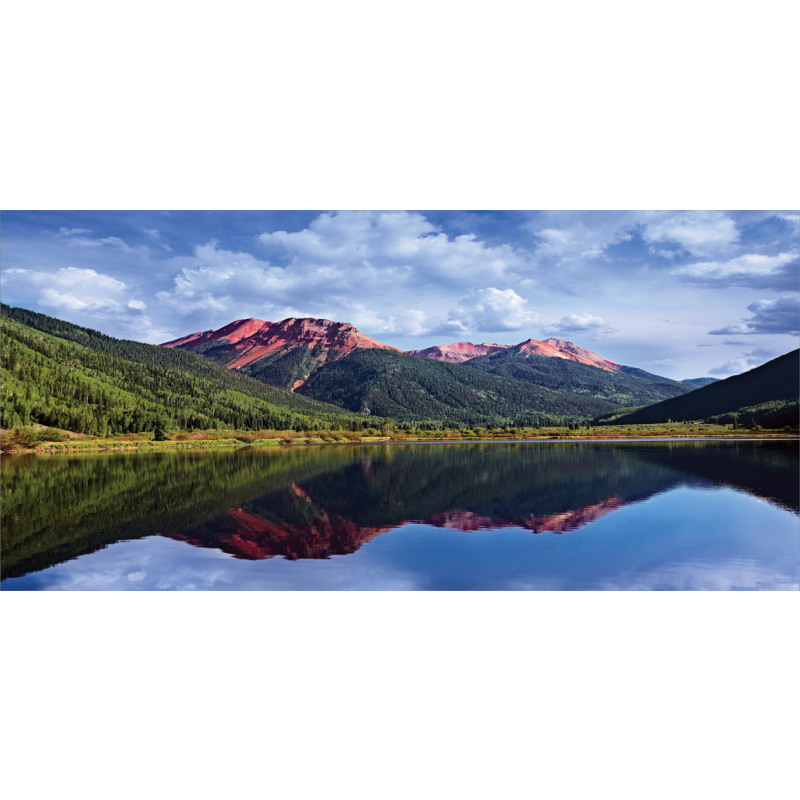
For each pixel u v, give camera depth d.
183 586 18.42
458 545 23.23
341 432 165.25
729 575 19.34
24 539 24.66
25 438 117.12
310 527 26.77
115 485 43.78
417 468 55.38
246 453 93.31
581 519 28.30
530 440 139.88
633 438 142.38
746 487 39.41
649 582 18.66
